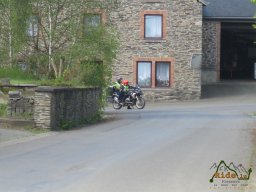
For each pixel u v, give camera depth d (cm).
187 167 1180
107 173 1110
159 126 2153
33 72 2869
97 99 2570
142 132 1916
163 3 4316
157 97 4312
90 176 1078
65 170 1143
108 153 1387
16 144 1566
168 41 4316
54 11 2800
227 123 2281
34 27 2834
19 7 2678
